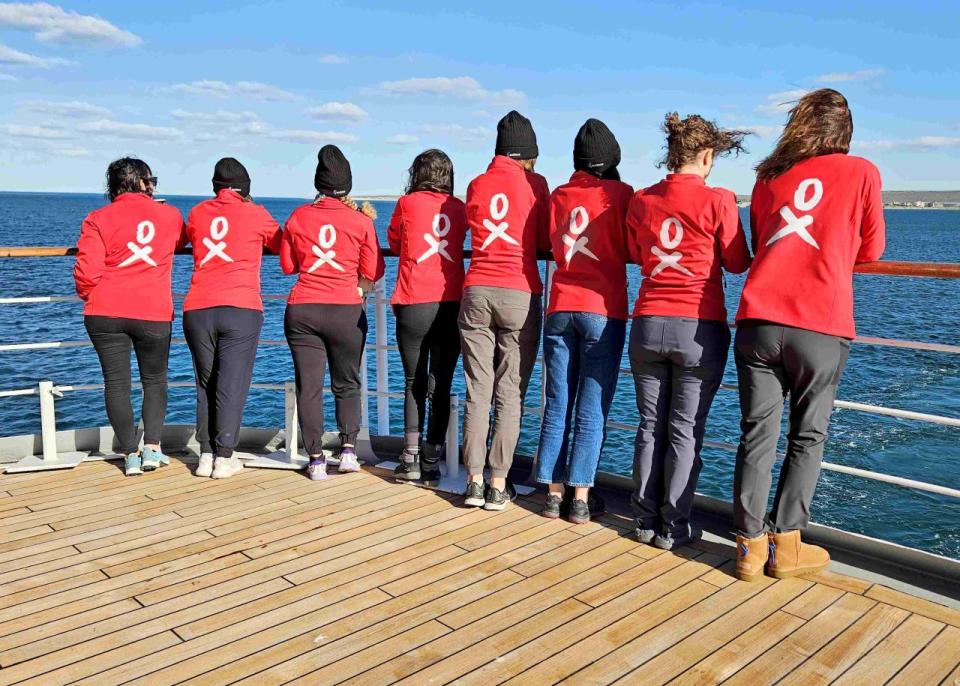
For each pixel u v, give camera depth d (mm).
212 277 3969
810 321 2648
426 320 3787
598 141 3311
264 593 2795
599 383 3363
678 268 3004
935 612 2674
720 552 3170
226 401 3996
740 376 2879
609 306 3314
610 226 3262
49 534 3338
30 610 2676
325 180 3896
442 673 2295
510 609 2678
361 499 3779
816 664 2354
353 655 2391
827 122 2705
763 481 2867
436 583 2875
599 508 3578
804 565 2920
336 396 4109
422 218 3764
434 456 3926
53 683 2240
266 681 2252
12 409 13078
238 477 4113
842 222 2645
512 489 3822
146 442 4141
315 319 3875
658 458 3215
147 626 2568
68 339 19219
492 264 3502
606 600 2746
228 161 4035
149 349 4035
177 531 3375
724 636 2512
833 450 11750
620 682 2252
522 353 3559
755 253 2871
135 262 3961
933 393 15242
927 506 9703
